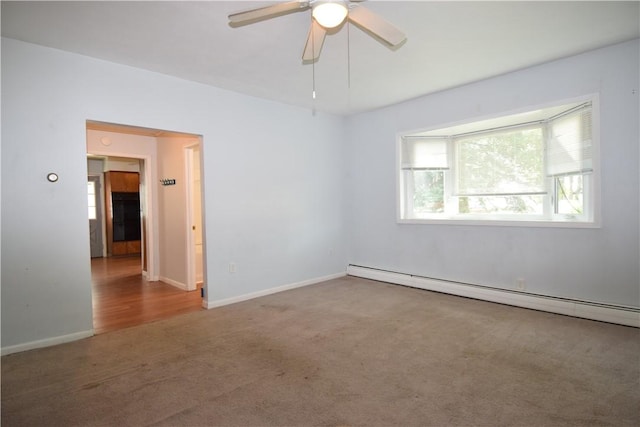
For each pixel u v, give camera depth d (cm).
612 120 312
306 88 407
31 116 283
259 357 261
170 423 184
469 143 444
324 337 297
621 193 311
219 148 400
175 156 501
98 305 408
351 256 550
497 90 381
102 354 271
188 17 247
